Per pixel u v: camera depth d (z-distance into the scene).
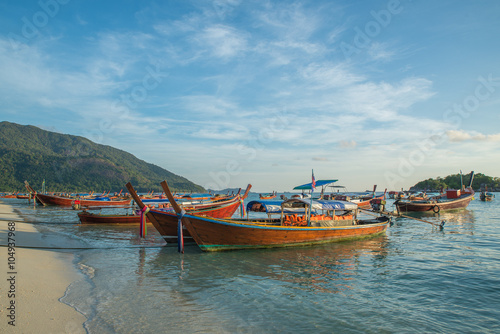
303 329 8.56
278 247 19.92
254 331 8.35
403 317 9.48
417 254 18.66
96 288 11.38
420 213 46.88
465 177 153.12
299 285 12.59
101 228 29.09
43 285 10.94
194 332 8.15
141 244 21.27
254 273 14.31
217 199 44.31
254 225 18.69
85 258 16.64
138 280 12.84
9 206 58.62
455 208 50.62
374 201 55.84
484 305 10.52
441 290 12.07
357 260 17.05
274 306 10.23
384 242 22.88
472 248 20.58
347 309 10.07
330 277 13.77
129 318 8.85
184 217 18.09
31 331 7.41
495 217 41.22
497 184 169.25
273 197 80.00
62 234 24.53
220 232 18.33
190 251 19.09
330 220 22.08
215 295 11.20
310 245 20.92
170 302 10.34
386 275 14.13
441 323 9.10
